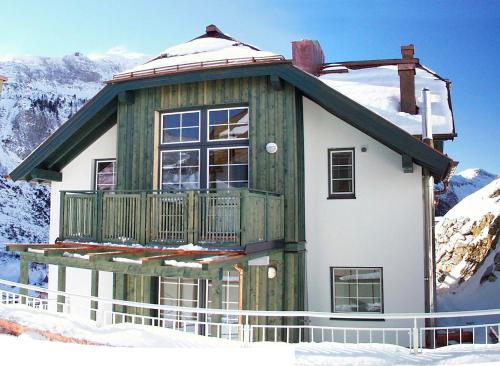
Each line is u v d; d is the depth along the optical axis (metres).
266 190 11.20
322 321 11.16
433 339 10.78
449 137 11.69
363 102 13.16
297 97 11.54
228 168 11.71
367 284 11.25
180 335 8.77
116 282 12.46
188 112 12.13
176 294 12.10
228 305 11.46
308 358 7.38
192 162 11.97
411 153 10.12
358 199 11.36
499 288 18.16
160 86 12.23
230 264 8.70
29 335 9.34
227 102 11.70
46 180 14.31
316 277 11.41
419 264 10.89
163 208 10.40
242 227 9.30
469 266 20.66
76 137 13.51
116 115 13.48
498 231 20.67
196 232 9.86
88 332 9.27
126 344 8.59
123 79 12.11
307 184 11.62
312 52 16.03
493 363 6.81
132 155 12.38
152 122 12.25
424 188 11.05
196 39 14.00
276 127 11.34
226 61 11.16
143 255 10.20
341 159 11.66
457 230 23.52
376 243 11.16
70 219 11.52
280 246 10.90
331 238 11.41
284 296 10.98
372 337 10.96
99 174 14.09
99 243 10.95
